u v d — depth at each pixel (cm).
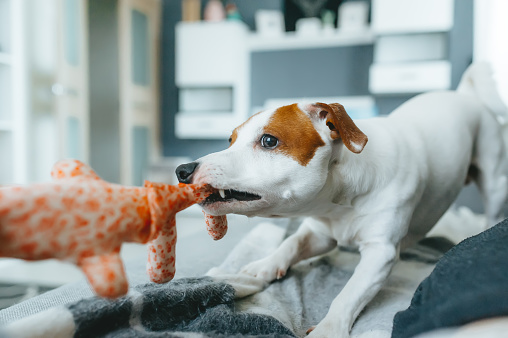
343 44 379
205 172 74
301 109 83
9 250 39
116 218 45
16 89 230
